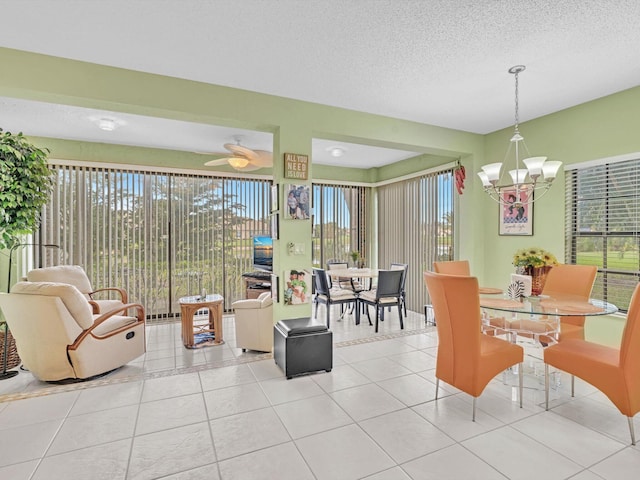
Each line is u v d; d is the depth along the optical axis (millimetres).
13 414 2457
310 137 3629
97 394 2764
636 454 1990
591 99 3531
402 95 3449
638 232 3211
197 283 5551
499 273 4504
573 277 3170
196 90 3137
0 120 3992
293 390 2820
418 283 5926
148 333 4574
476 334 2348
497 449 2039
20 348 2947
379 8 2137
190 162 5512
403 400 2646
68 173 4801
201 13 2180
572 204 3742
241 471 1862
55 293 2799
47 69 2674
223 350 3857
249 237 5918
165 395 2742
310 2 2082
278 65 2855
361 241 7109
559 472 1839
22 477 1822
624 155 3283
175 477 1822
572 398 2682
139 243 5191
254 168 4781
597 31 2367
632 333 2078
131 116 3891
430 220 5668
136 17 2215
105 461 1949
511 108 3783
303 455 1992
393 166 6586
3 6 2082
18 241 3822
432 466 1892
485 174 3051
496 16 2213
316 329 3168
